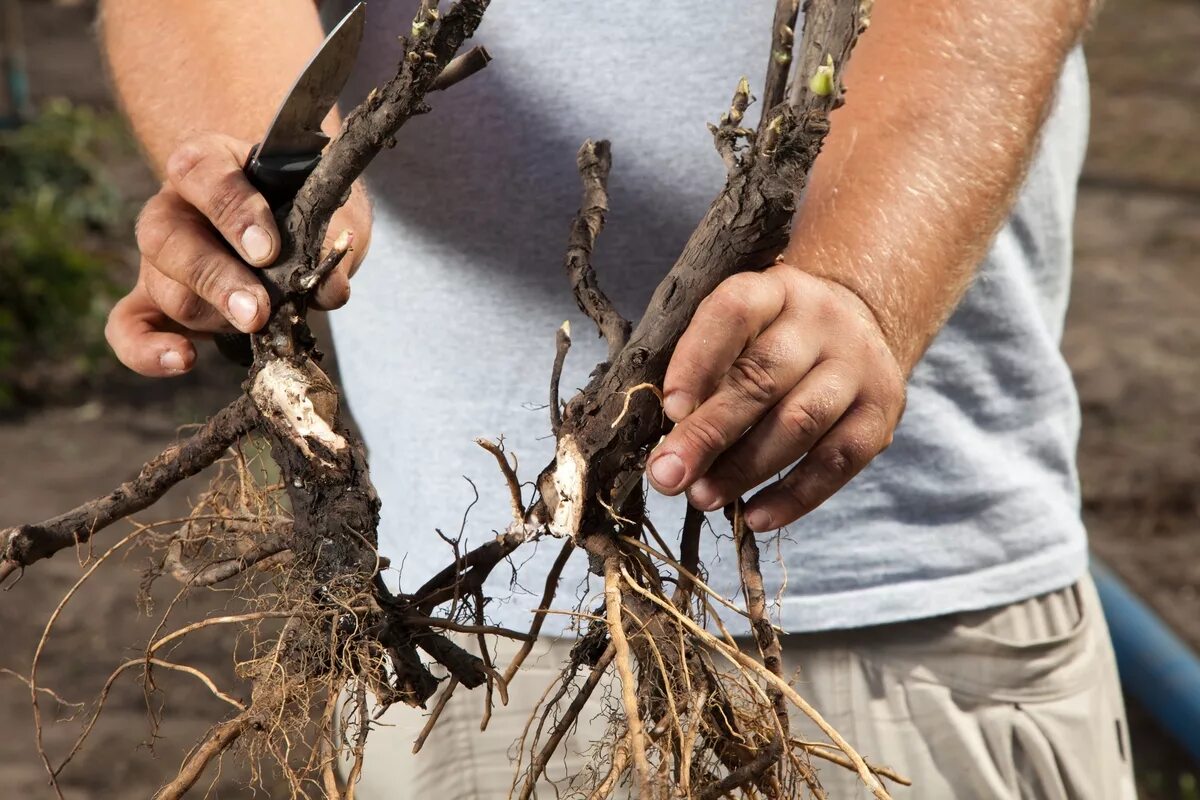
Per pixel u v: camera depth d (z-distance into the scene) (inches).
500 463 37.9
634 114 45.2
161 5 44.0
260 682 37.7
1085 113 49.6
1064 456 48.0
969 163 38.8
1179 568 101.3
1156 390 133.2
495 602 47.2
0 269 140.1
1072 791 46.6
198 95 42.8
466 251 46.5
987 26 39.8
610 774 36.7
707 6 44.9
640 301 46.2
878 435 36.9
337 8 47.6
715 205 36.7
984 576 46.1
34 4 297.3
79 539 39.6
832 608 45.6
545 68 45.4
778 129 35.7
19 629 89.9
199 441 39.0
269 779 64.0
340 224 40.6
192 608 90.8
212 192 36.9
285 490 39.4
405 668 38.2
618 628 36.3
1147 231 179.8
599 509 38.0
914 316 38.1
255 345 38.1
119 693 82.5
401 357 47.9
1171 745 82.5
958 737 46.1
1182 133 218.2
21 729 79.0
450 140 45.9
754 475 36.3
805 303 36.3
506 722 47.4
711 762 38.9
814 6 35.7
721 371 35.5
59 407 129.6
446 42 35.6
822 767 46.3
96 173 175.8
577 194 45.6
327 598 37.7
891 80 39.6
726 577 45.9
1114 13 293.1
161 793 37.0
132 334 41.2
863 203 38.4
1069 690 46.8
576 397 38.1
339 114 47.7
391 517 49.6
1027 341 46.7
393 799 48.1
